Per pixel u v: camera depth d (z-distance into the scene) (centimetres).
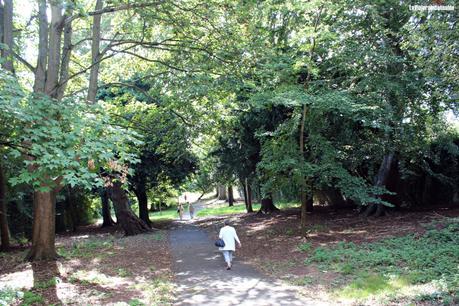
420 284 741
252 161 2089
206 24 1450
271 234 1641
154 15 1342
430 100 1431
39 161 651
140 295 831
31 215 2202
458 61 934
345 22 1397
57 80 1246
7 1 1145
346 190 1274
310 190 1398
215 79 1459
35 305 766
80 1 1119
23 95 726
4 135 776
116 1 1217
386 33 1393
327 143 1311
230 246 1069
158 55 1766
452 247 964
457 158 1864
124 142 938
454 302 610
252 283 894
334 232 1505
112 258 1336
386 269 874
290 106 1338
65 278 1010
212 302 761
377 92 1364
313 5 1138
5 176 1709
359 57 1310
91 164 725
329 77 1429
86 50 2108
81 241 1916
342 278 857
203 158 2522
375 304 664
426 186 2012
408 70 1434
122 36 1698
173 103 1612
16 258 1352
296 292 795
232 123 1839
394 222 1538
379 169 1845
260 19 1353
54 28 1235
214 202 5053
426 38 977
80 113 811
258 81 1438
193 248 1504
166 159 2338
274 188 1393
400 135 1519
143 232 2183
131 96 2066
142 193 2566
